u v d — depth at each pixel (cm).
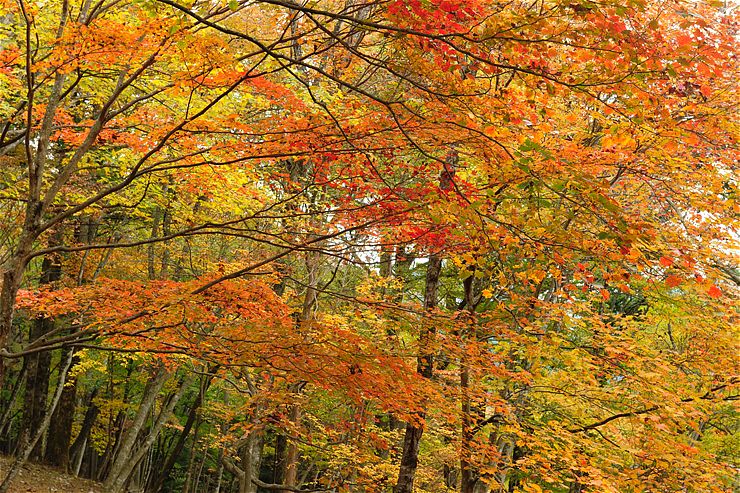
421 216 574
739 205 701
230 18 788
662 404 726
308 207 904
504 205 441
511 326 901
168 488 3017
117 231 1545
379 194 588
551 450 761
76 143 747
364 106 566
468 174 754
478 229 467
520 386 973
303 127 552
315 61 866
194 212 1202
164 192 1062
